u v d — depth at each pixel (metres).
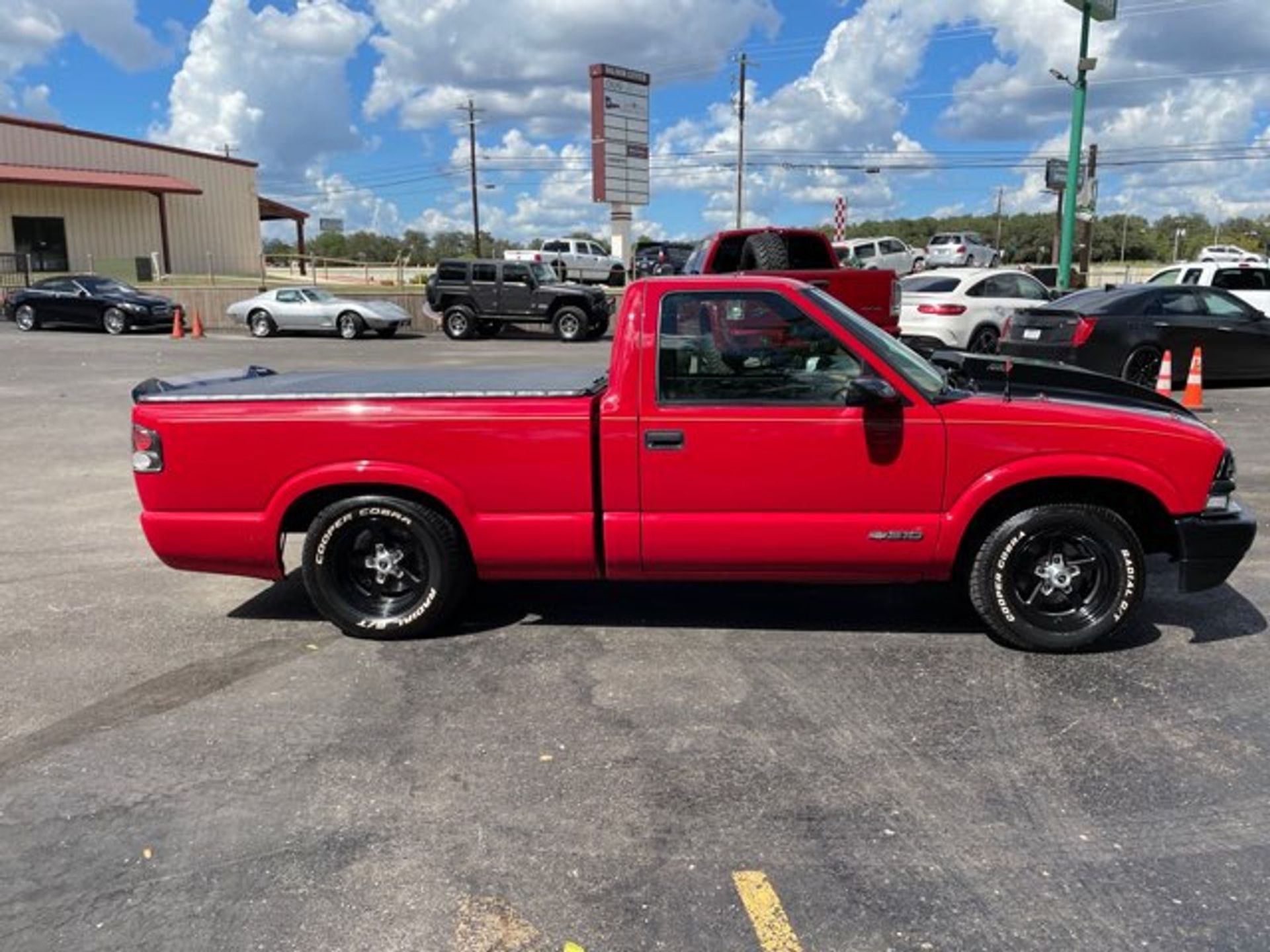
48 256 36.53
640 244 40.84
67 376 16.39
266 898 2.89
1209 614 5.12
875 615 5.14
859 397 4.32
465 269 25.92
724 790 3.45
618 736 3.85
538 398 4.60
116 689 4.32
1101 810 3.31
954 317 16.17
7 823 3.28
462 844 3.14
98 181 35.66
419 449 4.60
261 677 4.44
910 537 4.46
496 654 4.68
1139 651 4.64
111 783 3.53
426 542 4.72
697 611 5.22
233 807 3.36
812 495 4.48
